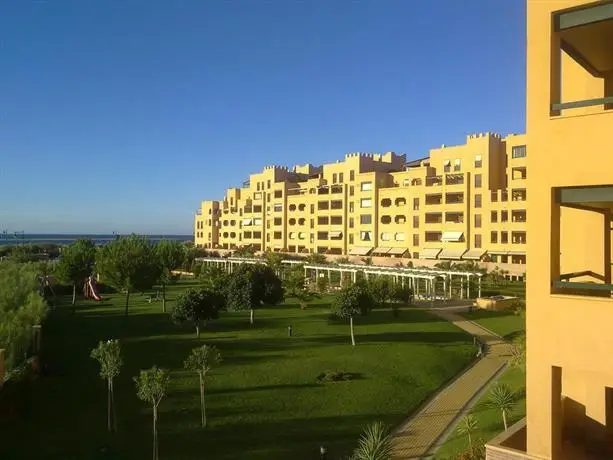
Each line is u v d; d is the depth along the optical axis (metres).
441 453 20.61
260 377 29.70
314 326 44.41
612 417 13.55
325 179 105.62
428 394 28.30
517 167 74.75
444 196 82.44
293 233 108.12
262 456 20.42
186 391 27.08
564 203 12.06
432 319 48.25
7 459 19.17
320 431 22.91
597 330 10.70
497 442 12.16
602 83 14.30
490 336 41.69
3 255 114.81
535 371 11.39
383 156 106.19
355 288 39.53
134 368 31.27
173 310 38.66
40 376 28.72
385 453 15.58
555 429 11.27
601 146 10.68
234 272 46.50
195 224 136.00
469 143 81.19
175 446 21.11
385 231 91.44
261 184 117.19
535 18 11.44
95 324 45.19
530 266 11.45
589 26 11.12
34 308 37.75
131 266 47.31
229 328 43.28
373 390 28.06
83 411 24.27
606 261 13.92
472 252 78.31
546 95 11.28
